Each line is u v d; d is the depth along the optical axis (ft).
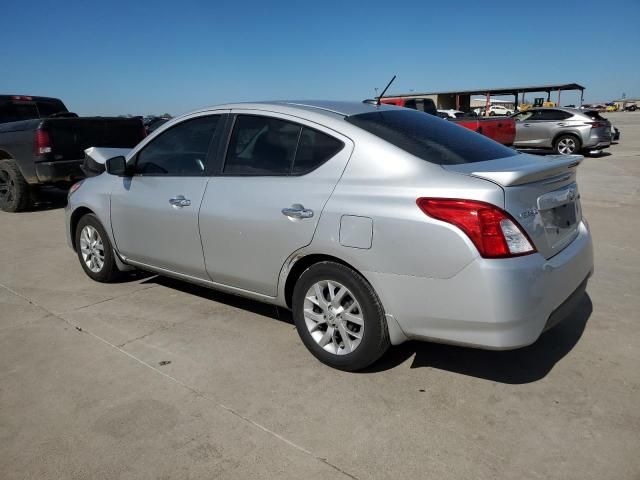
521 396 9.98
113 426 9.34
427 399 9.95
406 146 10.31
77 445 8.87
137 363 11.55
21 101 35.53
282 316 13.93
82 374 11.13
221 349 12.12
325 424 9.28
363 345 10.37
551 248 9.83
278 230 11.15
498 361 11.29
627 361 11.16
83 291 16.12
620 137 80.43
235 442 8.86
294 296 11.39
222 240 12.31
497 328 8.91
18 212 29.71
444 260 9.11
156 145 14.30
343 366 10.83
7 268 18.66
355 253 10.01
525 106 164.35
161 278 17.24
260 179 11.73
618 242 20.59
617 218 24.70
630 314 13.52
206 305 14.76
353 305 10.50
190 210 12.89
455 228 8.98
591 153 54.39
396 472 8.08
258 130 12.16
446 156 10.35
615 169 42.09
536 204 9.52
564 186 10.73
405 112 12.65
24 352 12.15
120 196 14.89
